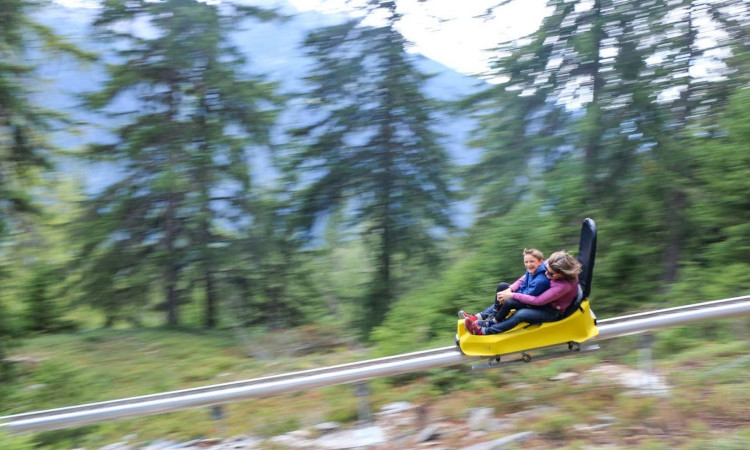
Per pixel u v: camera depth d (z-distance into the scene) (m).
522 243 10.15
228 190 15.16
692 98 11.76
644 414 5.14
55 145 13.14
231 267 14.97
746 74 10.95
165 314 16.16
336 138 15.65
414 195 15.69
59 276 13.97
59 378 9.84
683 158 10.65
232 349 12.07
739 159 9.16
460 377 6.75
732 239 8.91
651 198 10.59
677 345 7.00
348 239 16.06
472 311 9.11
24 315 12.45
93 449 6.24
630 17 12.23
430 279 15.62
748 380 5.56
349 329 14.55
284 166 15.74
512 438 4.97
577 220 10.73
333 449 5.33
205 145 14.68
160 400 5.74
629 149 11.62
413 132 15.71
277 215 15.52
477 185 14.52
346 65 15.48
